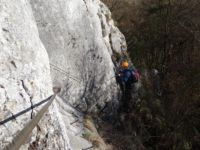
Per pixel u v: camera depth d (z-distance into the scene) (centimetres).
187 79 1521
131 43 1588
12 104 341
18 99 355
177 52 1636
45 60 474
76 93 872
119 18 1644
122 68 1108
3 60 354
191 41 1639
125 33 1608
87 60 928
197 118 1348
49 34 771
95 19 1004
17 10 424
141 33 1638
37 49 452
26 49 412
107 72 1024
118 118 1052
